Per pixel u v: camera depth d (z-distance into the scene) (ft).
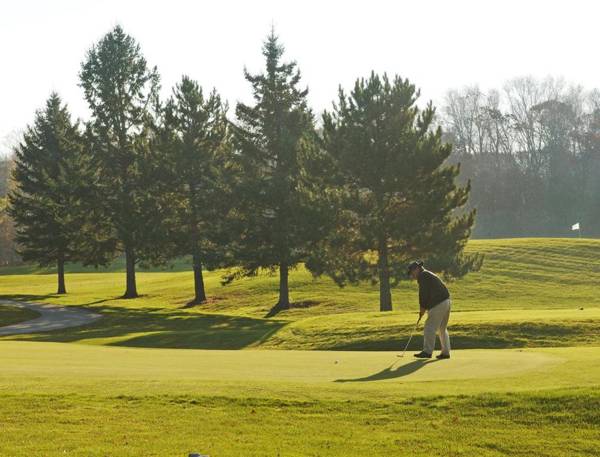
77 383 36.09
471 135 425.28
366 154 129.49
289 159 155.02
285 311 157.48
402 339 81.92
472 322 84.02
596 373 36.37
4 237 354.95
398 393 32.96
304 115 159.43
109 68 193.67
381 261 134.41
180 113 178.09
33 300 193.67
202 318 138.51
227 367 43.86
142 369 42.96
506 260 201.67
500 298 163.53
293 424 29.35
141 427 28.96
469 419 29.60
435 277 46.98
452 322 85.30
